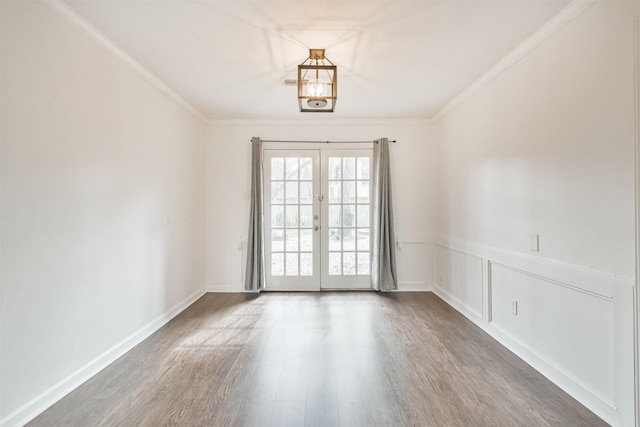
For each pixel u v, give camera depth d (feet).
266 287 15.88
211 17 7.45
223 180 15.83
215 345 9.71
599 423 6.19
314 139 15.89
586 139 6.74
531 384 7.55
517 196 9.09
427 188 15.90
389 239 15.47
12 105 6.00
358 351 9.27
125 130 9.34
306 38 8.39
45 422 6.21
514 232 9.23
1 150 5.82
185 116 13.39
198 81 11.18
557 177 7.57
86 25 7.61
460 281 12.77
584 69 6.79
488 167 10.65
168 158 11.93
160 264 11.31
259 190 15.39
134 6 7.01
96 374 8.01
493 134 10.32
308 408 6.65
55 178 6.93
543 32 7.89
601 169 6.40
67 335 7.22
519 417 6.37
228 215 15.84
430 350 9.34
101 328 8.32
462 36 8.31
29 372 6.31
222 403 6.82
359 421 6.24
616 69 6.06
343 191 15.93
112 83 8.75
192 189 14.12
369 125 15.87
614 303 6.10
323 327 11.13
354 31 8.06
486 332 10.66
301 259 15.94
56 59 6.93
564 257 7.34
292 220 15.92
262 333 10.61
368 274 15.99
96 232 8.15
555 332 7.64
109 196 8.64
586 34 6.73
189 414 6.45
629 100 5.83
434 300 14.32
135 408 6.65
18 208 6.12
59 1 6.81
